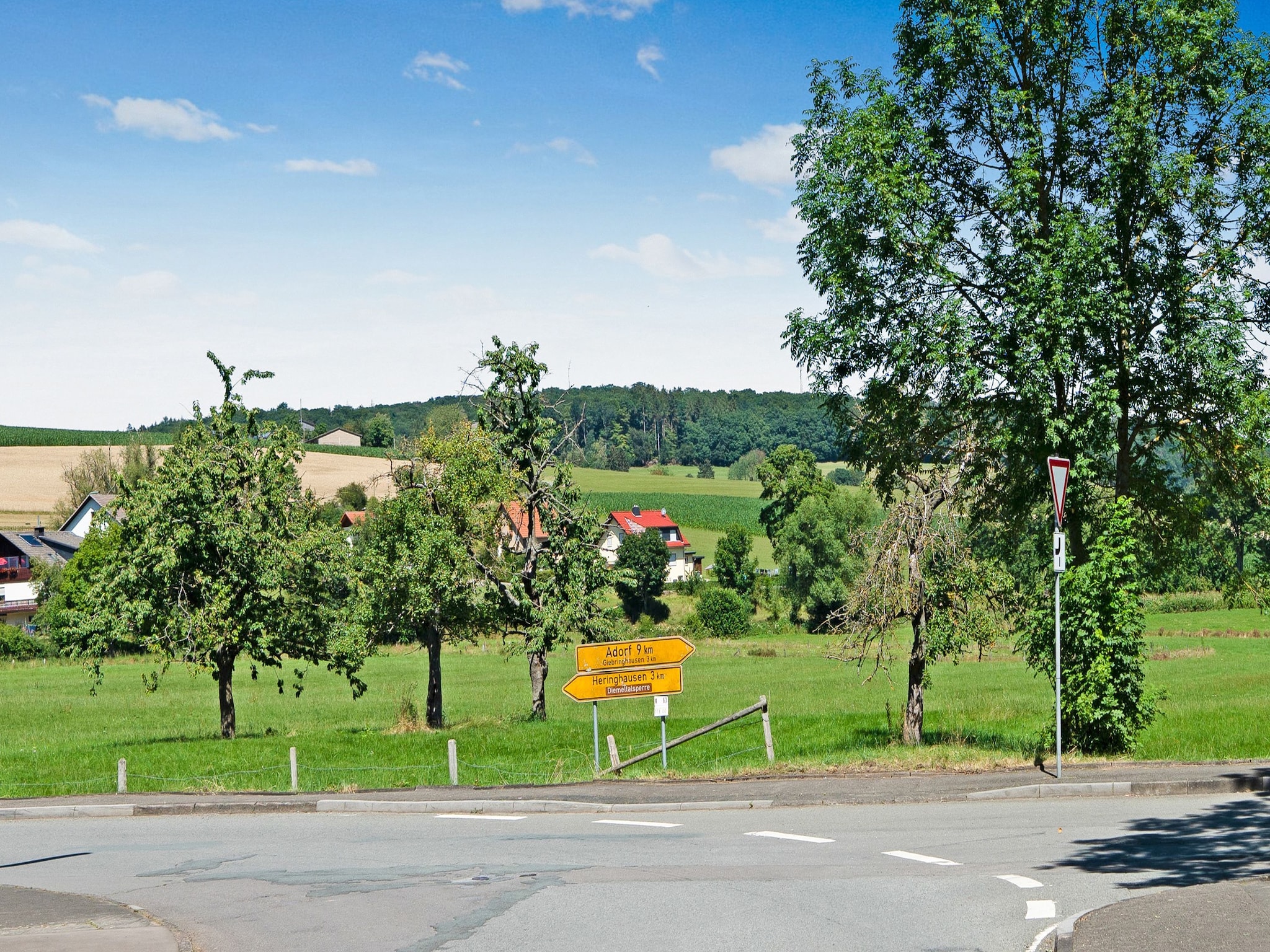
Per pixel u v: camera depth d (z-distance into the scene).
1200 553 24.64
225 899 11.68
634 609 102.88
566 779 21.38
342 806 18.77
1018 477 23.03
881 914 9.58
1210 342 20.34
